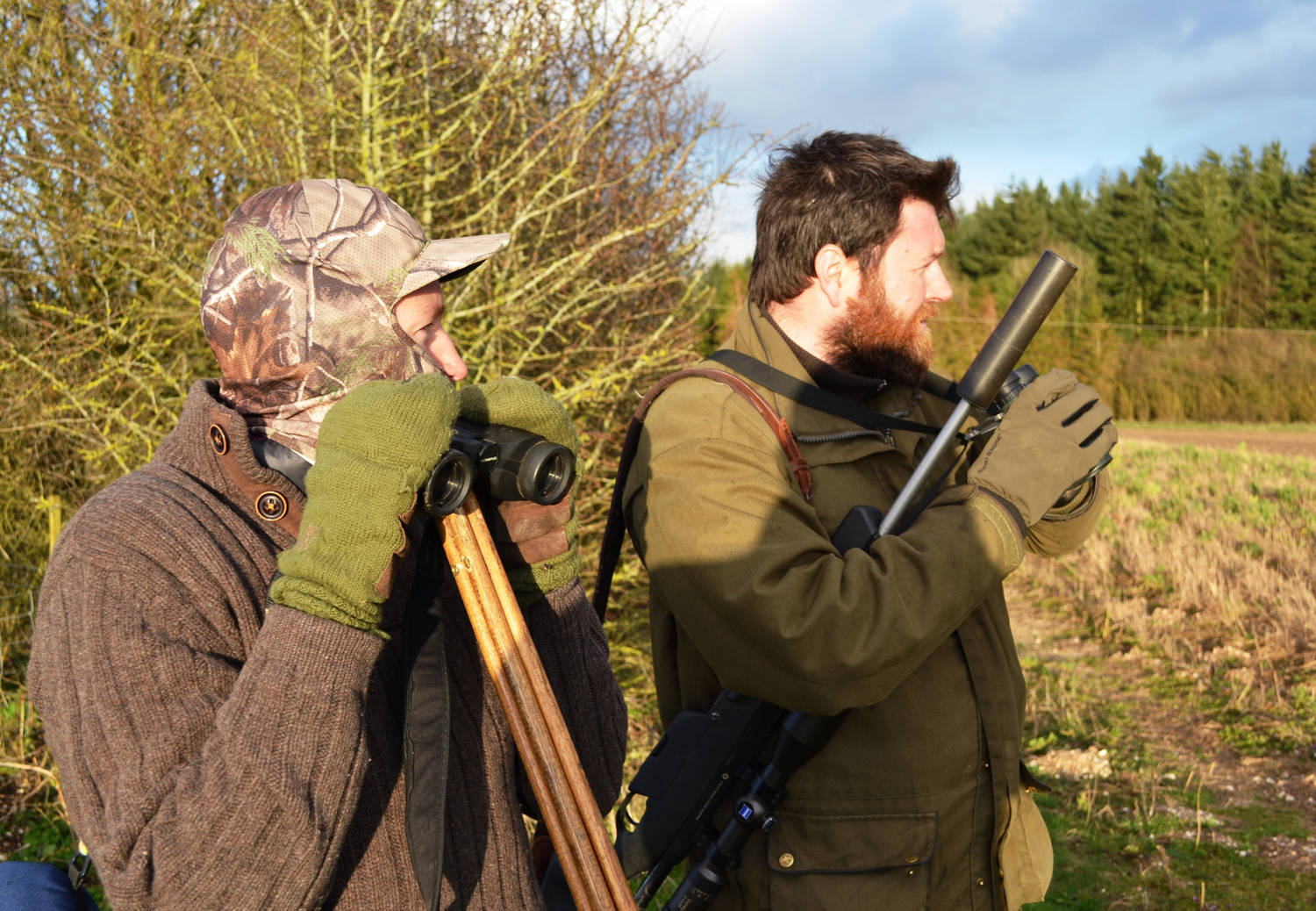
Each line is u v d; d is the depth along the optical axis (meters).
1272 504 9.59
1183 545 8.09
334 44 5.21
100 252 5.50
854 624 1.42
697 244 5.72
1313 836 3.99
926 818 1.57
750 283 1.86
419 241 1.11
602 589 1.81
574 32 5.50
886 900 1.56
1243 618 6.58
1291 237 36.88
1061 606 7.84
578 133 5.42
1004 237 43.91
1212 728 5.14
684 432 1.60
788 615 1.43
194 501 1.00
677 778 1.65
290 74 5.12
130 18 5.12
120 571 0.92
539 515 1.18
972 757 1.62
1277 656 5.89
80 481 6.22
